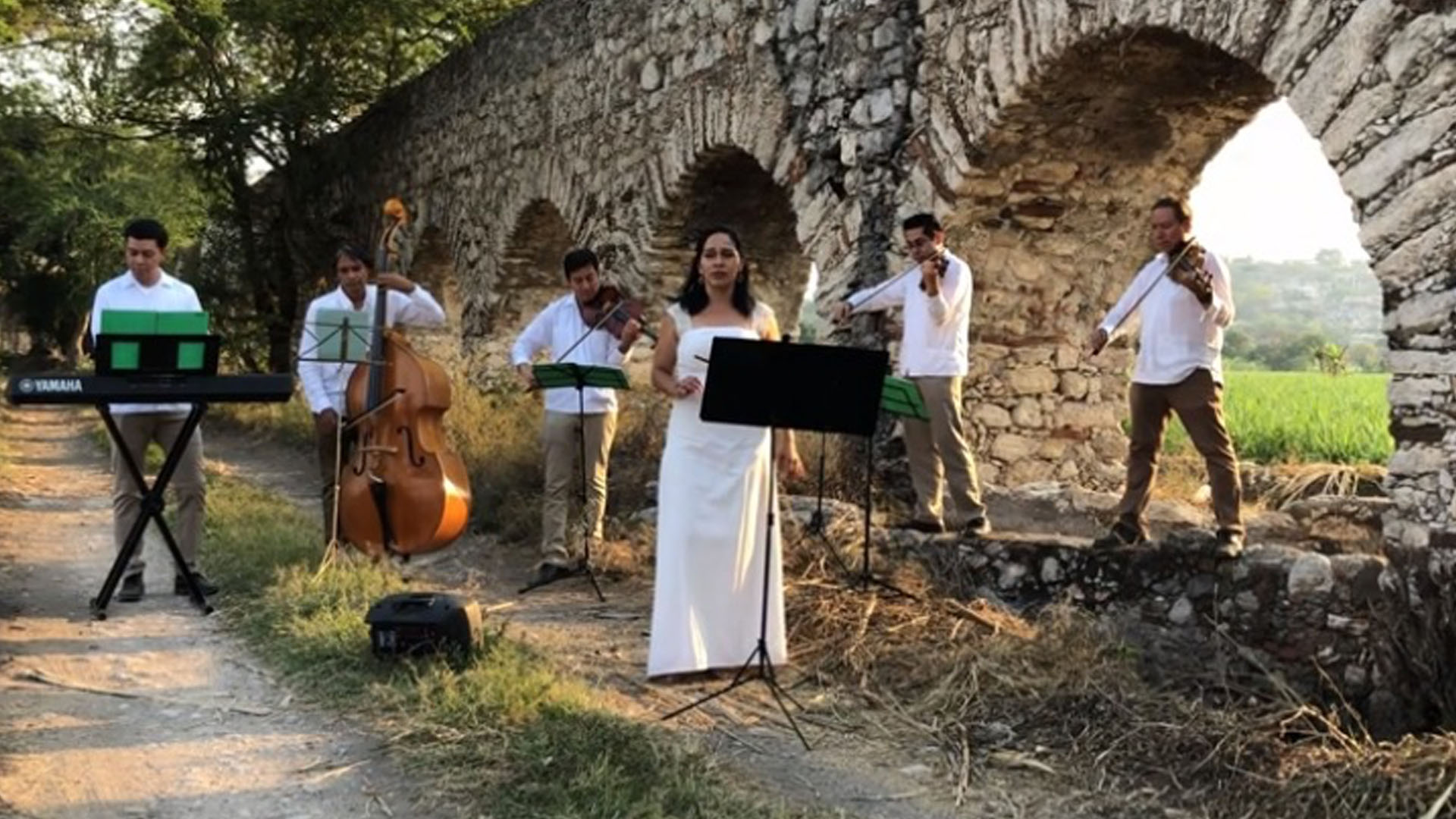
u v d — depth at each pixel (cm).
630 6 1103
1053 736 449
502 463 934
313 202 1811
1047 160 747
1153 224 589
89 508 1016
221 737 443
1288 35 548
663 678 516
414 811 382
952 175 754
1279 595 557
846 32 835
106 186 2058
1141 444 618
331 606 590
